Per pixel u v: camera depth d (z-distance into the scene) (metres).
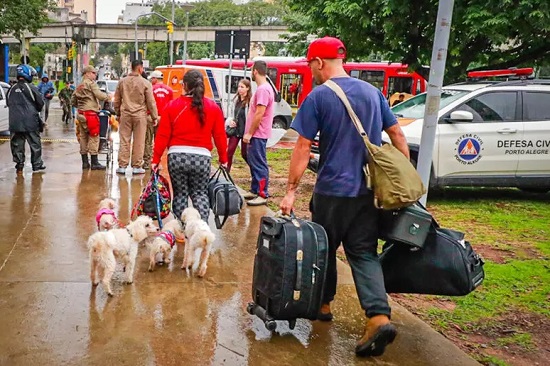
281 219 3.53
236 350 3.54
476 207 8.80
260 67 7.37
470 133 8.65
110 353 3.41
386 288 3.77
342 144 3.46
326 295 3.91
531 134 8.82
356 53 14.87
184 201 5.67
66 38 62.03
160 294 4.41
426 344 3.76
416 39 13.44
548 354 3.79
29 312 3.93
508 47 14.60
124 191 8.18
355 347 3.65
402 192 3.25
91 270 4.42
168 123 5.52
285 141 17.23
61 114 26.30
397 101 21.17
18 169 9.25
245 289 4.61
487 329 4.18
